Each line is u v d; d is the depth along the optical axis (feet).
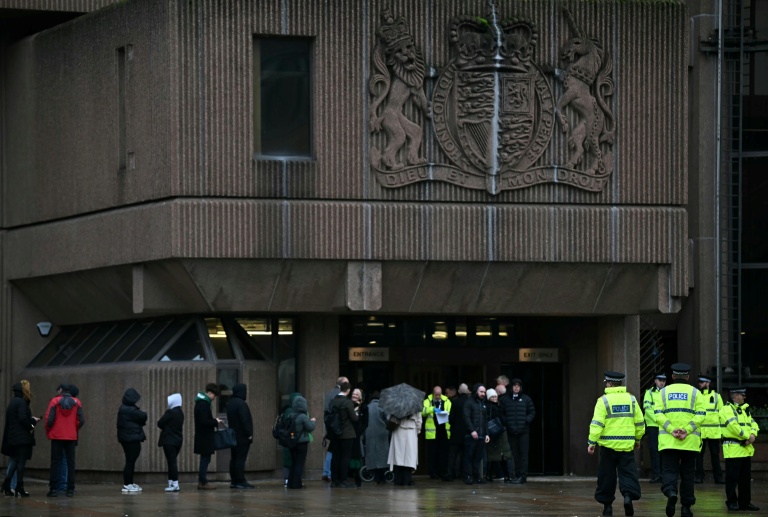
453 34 105.19
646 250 108.88
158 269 104.27
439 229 105.40
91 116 111.14
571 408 117.19
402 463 99.55
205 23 101.71
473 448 103.76
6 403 120.57
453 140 105.50
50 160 116.37
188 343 107.34
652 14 108.78
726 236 124.16
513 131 106.01
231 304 104.37
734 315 124.16
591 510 80.79
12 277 120.98
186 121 101.45
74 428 92.32
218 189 101.91
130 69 106.52
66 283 116.26
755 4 125.49
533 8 106.73
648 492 96.73
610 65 107.96
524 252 106.73
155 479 105.91
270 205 102.78
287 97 104.22
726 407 81.92
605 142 108.06
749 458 82.02
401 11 104.88
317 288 105.19
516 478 105.91
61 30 114.73
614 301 110.63
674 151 109.40
